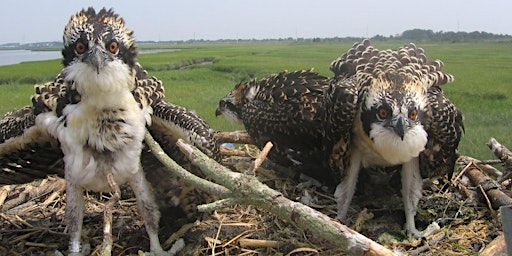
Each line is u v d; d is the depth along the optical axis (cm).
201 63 1109
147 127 111
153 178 115
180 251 111
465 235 113
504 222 85
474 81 514
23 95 457
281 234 114
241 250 110
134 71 102
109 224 94
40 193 137
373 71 114
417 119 108
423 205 127
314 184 141
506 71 656
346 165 118
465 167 139
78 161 100
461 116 120
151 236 108
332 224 92
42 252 113
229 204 97
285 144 141
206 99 390
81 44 96
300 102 138
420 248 109
